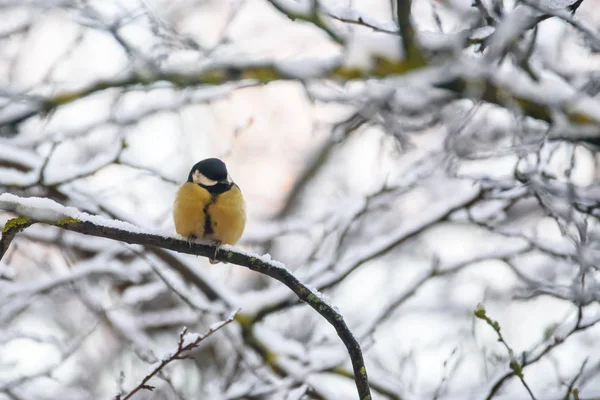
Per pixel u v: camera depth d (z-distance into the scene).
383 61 10.64
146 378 5.64
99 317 11.25
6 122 11.03
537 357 7.96
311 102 11.03
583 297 8.19
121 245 11.91
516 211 13.90
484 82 10.15
